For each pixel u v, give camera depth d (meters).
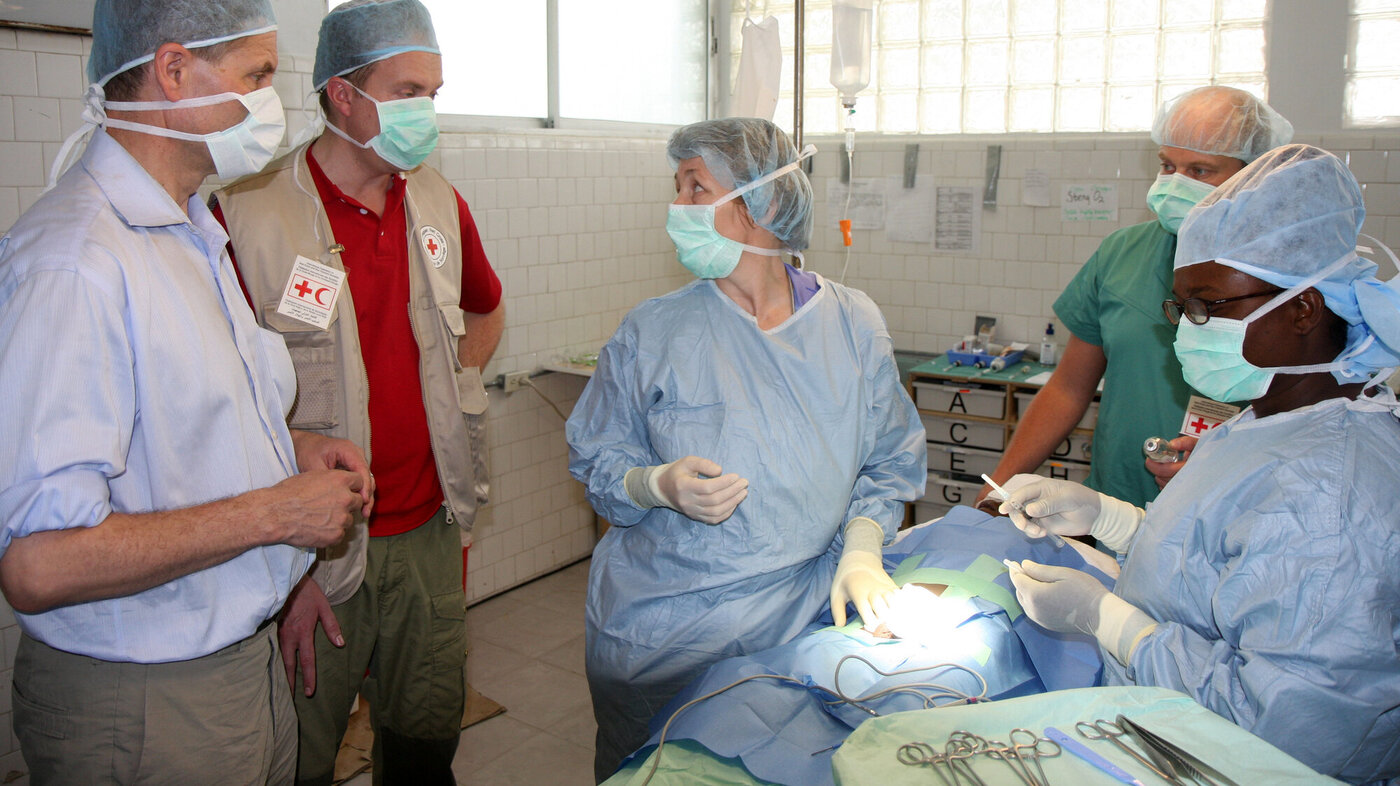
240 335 1.35
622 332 1.66
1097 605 1.26
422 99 1.74
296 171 1.78
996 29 3.92
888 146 4.16
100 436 1.10
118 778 1.23
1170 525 1.18
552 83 3.76
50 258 1.11
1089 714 1.08
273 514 1.23
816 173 4.35
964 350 3.91
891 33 4.13
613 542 1.70
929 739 1.05
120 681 1.21
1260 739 0.99
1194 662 1.11
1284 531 1.02
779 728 1.20
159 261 1.23
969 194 4.02
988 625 1.46
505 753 2.70
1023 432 2.28
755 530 1.53
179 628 1.23
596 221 3.86
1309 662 0.98
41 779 1.25
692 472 1.46
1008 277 4.00
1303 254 1.07
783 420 1.56
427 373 1.91
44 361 1.07
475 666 3.19
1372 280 1.08
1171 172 1.92
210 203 1.78
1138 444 2.06
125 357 1.15
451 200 2.04
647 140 4.06
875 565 1.53
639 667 1.56
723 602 1.55
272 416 1.42
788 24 4.34
